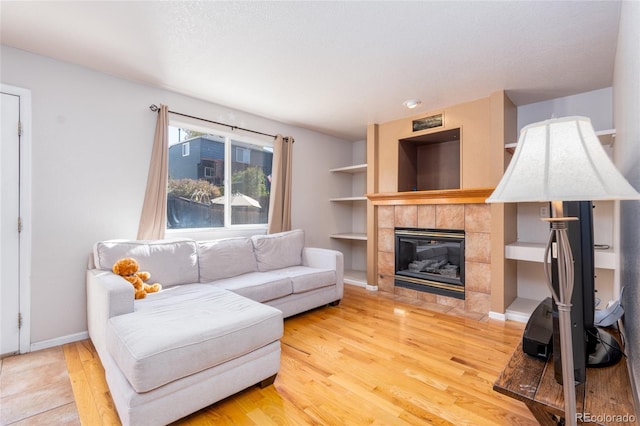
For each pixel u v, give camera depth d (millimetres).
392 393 1792
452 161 4012
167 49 2285
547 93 3078
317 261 3602
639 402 982
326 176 4832
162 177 2938
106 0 1746
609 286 2857
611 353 1286
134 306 1992
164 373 1399
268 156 4125
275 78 2777
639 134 1119
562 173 803
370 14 1857
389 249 4055
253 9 1821
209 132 3428
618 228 2018
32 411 1615
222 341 1604
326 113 3752
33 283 2326
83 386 1845
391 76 2721
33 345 2316
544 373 1227
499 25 1958
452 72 2635
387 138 4090
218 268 2969
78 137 2529
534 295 3398
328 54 2342
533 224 3363
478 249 3246
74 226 2512
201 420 1565
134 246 2543
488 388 1839
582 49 2244
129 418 1339
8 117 2230
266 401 1721
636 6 1154
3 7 1801
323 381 1919
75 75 2514
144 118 2900
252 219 3934
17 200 2268
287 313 2943
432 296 3619
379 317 3092
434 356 2246
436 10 1817
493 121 3070
